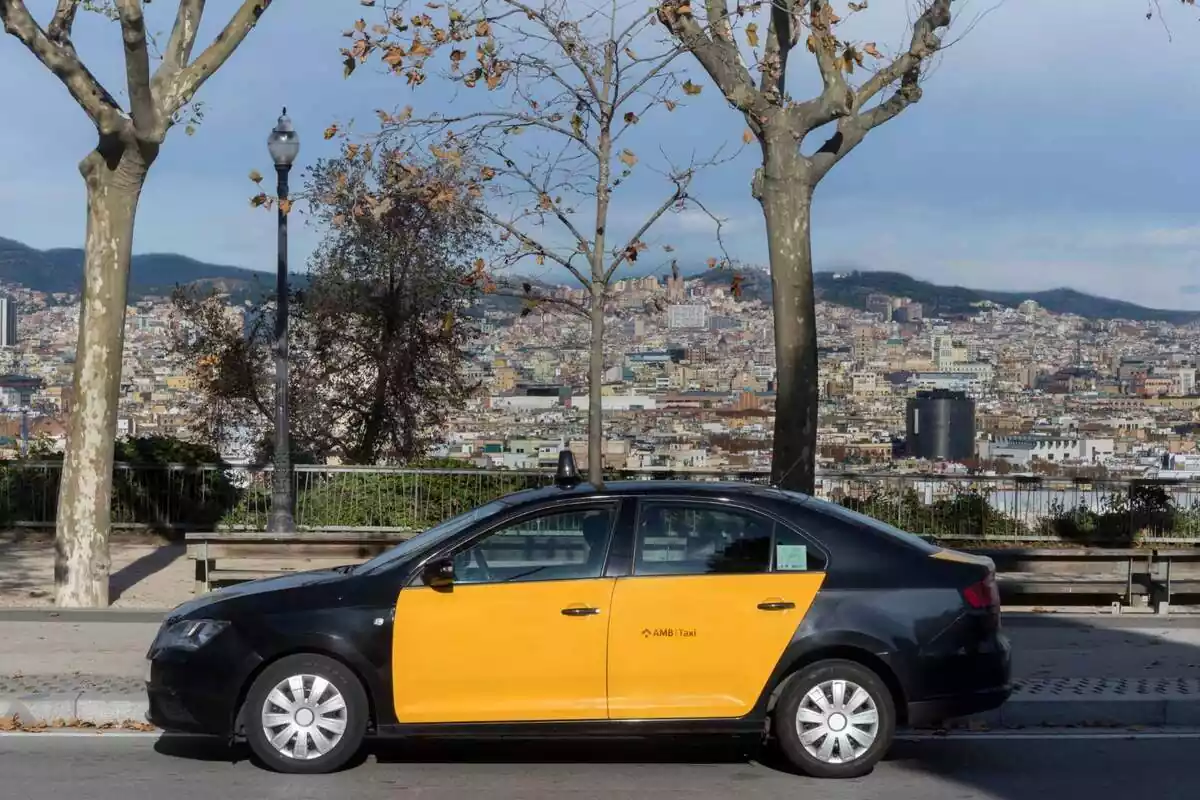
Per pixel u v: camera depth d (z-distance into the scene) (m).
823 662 7.53
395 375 22.48
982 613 7.64
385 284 22.30
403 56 12.00
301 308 22.88
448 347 22.55
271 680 7.49
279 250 16.67
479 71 12.23
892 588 7.56
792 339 13.22
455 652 7.40
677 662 7.42
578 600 7.43
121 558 16.31
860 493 18.73
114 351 12.80
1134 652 11.11
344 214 14.50
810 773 7.57
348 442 23.16
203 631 7.53
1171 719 9.19
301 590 7.60
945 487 18.78
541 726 7.40
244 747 8.28
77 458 12.78
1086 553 13.37
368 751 8.23
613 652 7.41
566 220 12.41
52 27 12.45
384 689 7.41
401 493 17.89
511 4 12.17
